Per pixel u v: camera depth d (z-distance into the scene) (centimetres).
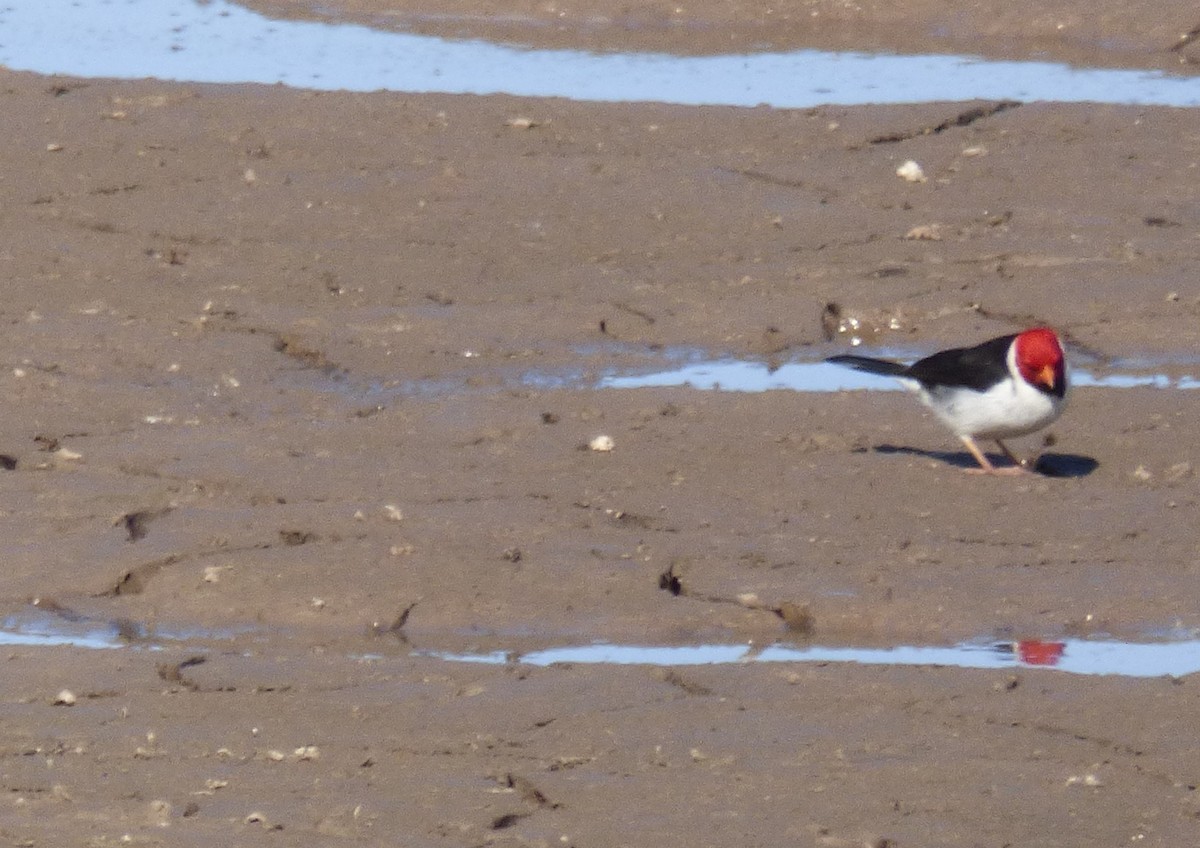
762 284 1748
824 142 2092
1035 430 1330
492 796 957
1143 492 1330
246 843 907
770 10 2616
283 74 2364
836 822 930
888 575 1212
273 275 1758
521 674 1086
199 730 1023
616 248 1830
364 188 1952
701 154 2053
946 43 2534
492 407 1475
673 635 1158
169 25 2589
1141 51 2484
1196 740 1008
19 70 2278
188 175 1980
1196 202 1933
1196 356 1606
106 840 909
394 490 1330
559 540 1256
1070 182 1984
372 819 931
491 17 2620
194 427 1439
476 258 1800
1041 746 1005
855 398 1502
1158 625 1162
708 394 1502
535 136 2098
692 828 926
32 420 1446
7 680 1076
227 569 1212
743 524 1287
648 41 2541
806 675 1082
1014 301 1702
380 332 1631
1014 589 1198
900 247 1830
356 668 1095
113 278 1745
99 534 1261
